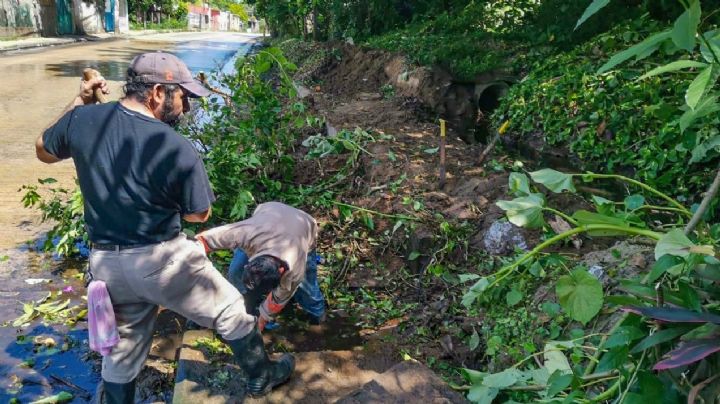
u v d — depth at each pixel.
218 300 2.60
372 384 2.72
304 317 3.78
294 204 5.22
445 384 2.75
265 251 3.07
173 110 2.47
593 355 2.59
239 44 31.97
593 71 6.91
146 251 2.36
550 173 2.80
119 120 2.34
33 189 4.85
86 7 32.41
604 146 5.75
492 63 9.02
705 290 2.20
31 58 17.89
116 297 2.44
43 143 2.41
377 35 15.47
